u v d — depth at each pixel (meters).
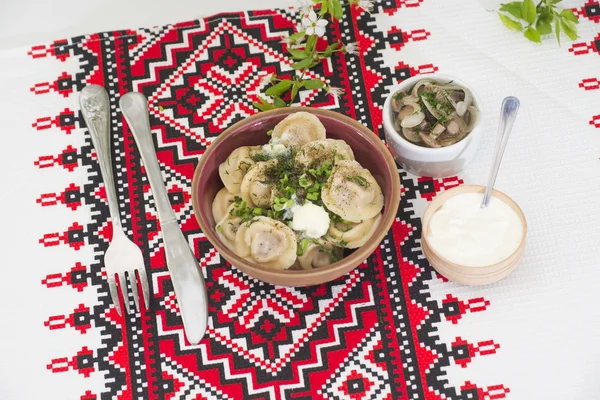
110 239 1.00
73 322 0.98
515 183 1.00
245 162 0.95
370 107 1.04
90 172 1.03
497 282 0.97
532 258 0.98
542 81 1.03
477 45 1.05
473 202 0.95
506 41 1.05
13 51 1.06
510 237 0.94
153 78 1.06
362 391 0.95
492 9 1.06
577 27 1.05
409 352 0.96
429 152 0.96
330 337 0.97
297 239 0.93
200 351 0.97
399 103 0.98
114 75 1.06
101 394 0.96
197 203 0.92
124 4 1.10
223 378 0.96
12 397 0.96
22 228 1.01
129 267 0.99
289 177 0.94
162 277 0.99
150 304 0.98
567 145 1.01
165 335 0.97
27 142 1.04
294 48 1.06
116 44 1.07
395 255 0.99
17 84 1.06
